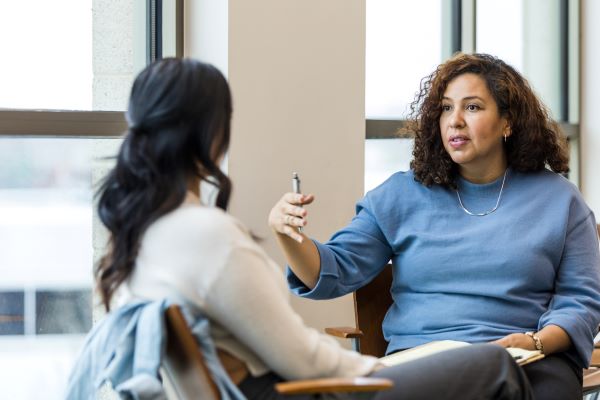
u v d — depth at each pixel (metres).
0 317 4.20
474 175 3.75
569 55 5.89
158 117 2.48
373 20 5.10
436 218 3.73
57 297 4.29
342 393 2.59
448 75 3.73
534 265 3.57
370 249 3.79
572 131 5.83
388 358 3.21
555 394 3.32
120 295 2.65
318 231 4.36
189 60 2.58
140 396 2.39
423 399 2.59
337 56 4.37
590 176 5.82
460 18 5.41
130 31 4.39
